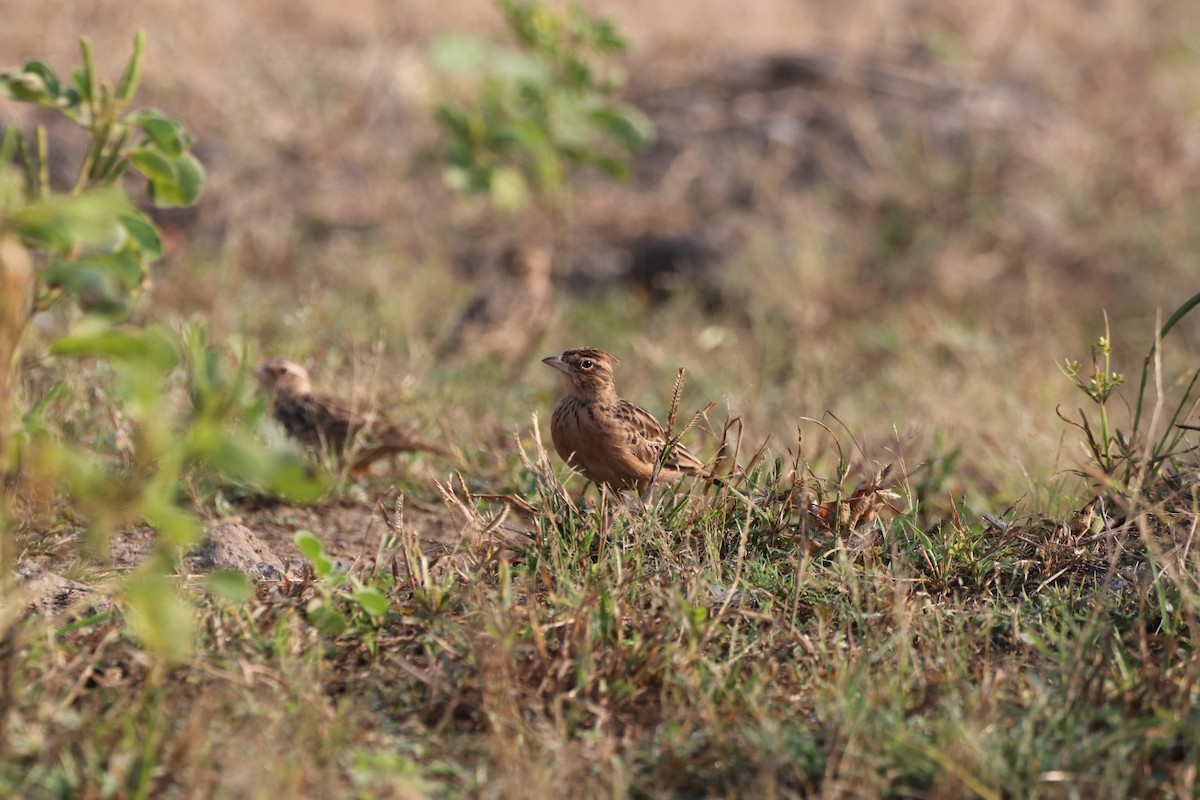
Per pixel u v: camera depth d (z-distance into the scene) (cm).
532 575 822
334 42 2575
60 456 566
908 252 2198
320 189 2158
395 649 743
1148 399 1491
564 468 1101
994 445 1252
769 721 652
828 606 793
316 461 1141
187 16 2488
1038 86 2738
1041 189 2356
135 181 2042
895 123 2516
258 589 825
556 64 1916
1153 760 634
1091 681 685
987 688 682
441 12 2725
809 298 2005
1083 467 1030
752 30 2847
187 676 686
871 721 650
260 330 1552
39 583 784
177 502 1031
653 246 2164
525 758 629
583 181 2356
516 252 1836
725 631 757
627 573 799
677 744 647
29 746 613
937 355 1820
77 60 2248
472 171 1897
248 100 2256
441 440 1237
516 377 1627
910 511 901
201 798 584
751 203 2309
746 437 1283
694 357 1716
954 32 2945
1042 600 812
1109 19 3156
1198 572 783
